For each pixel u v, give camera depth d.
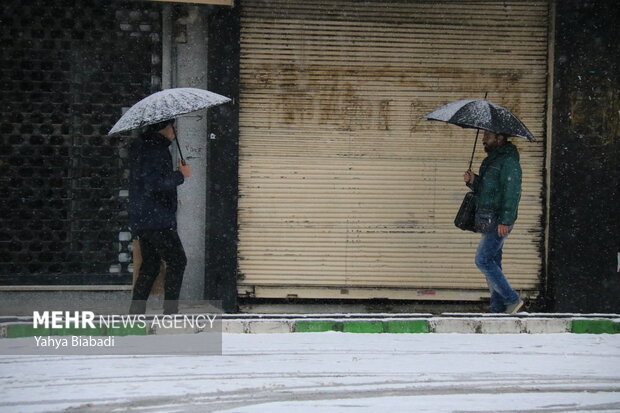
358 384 8.46
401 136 14.02
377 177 14.01
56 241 13.92
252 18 13.76
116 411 7.50
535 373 9.03
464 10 14.01
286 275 13.96
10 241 13.85
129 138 14.00
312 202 13.96
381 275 14.06
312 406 7.69
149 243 11.78
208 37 13.74
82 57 13.88
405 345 10.38
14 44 13.75
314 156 13.94
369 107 13.97
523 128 11.91
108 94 13.94
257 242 13.92
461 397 8.07
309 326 11.30
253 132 13.86
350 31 13.89
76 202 13.96
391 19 13.92
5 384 8.34
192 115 14.01
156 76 13.98
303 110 13.90
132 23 13.91
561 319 11.56
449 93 14.06
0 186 13.82
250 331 11.24
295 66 13.86
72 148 13.93
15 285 13.81
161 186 11.49
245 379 8.61
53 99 13.86
